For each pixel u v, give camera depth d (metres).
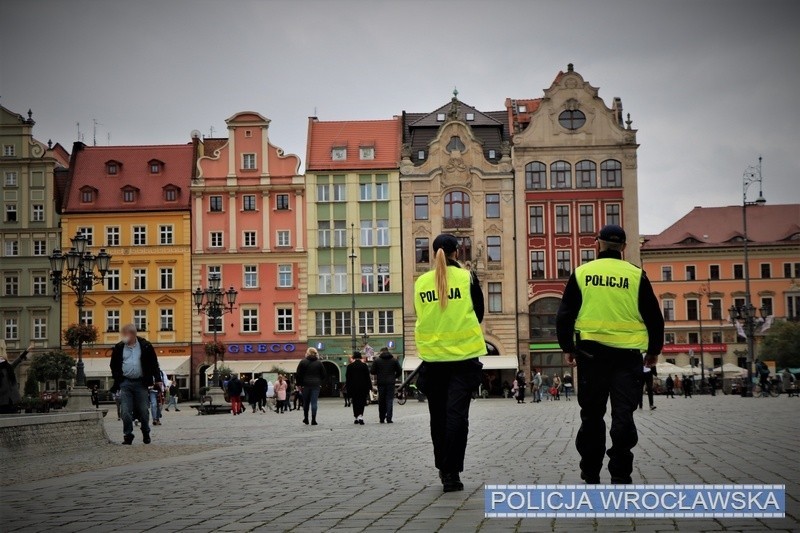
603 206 83.62
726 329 102.25
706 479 11.38
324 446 19.39
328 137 87.06
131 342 21.61
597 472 10.66
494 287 83.69
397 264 84.31
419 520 8.67
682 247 102.94
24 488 12.32
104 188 87.06
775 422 25.89
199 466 15.02
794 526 7.91
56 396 60.12
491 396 82.50
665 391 80.69
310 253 84.88
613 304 10.40
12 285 86.06
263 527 8.58
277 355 84.69
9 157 86.06
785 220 104.25
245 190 85.38
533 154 83.94
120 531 8.63
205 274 85.44
